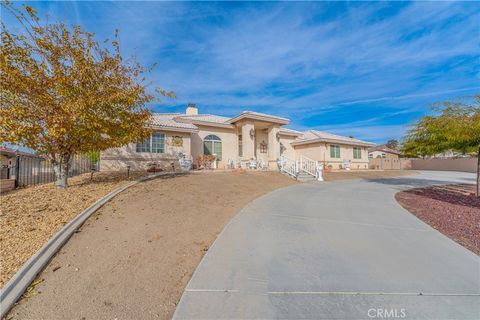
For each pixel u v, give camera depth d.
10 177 9.80
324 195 9.52
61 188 7.85
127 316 2.37
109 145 8.70
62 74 6.99
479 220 6.12
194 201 7.04
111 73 8.12
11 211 5.31
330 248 4.00
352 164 28.36
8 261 3.23
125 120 8.53
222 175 12.62
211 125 19.38
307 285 2.83
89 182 9.17
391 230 5.08
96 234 4.33
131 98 8.08
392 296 2.62
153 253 3.72
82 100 6.91
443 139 9.59
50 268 3.20
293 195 9.25
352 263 3.43
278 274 3.09
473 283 2.91
